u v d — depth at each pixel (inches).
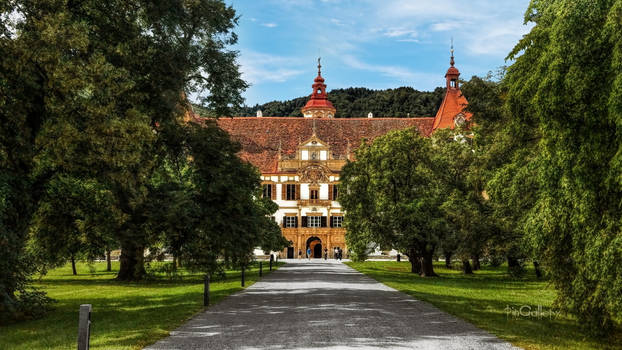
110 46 804.6
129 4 869.2
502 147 1066.1
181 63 940.0
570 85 502.0
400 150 1806.1
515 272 1528.1
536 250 601.9
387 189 1834.4
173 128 992.9
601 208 509.7
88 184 900.0
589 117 500.1
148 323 614.9
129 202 901.8
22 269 687.1
